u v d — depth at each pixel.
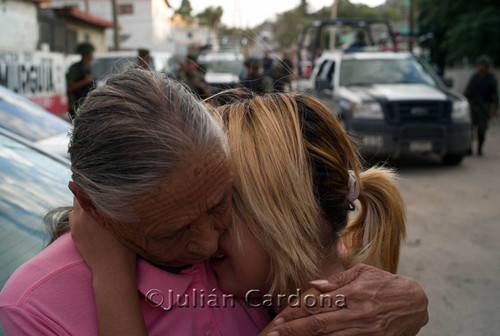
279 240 0.97
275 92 1.10
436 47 18.38
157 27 36.00
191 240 0.82
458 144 7.07
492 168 7.49
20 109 2.46
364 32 12.98
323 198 1.01
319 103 1.04
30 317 0.84
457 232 4.62
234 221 0.97
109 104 0.75
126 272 0.88
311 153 0.99
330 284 0.92
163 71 0.93
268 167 0.96
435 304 3.25
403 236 1.20
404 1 39.88
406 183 6.54
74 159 0.78
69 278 0.87
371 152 6.88
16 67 10.89
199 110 0.80
